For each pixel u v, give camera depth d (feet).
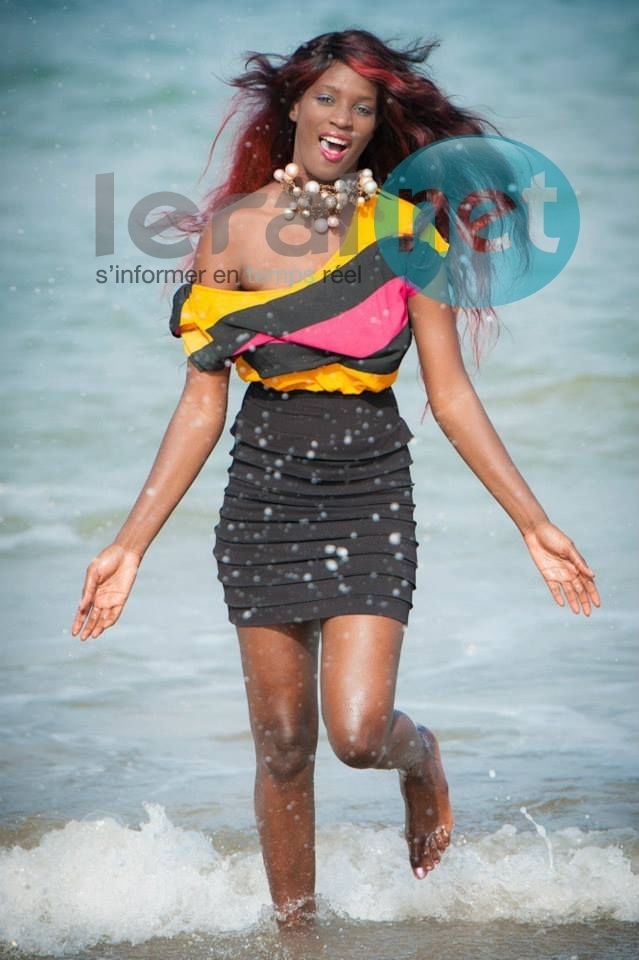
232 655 57.62
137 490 78.89
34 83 174.29
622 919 35.22
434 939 34.09
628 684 53.78
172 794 44.34
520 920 35.24
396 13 204.64
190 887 36.99
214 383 34.12
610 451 84.79
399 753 34.50
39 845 39.78
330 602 32.73
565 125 163.53
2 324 108.17
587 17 200.64
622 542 69.92
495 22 200.54
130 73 177.06
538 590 64.18
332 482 33.12
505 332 104.32
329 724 32.17
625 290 112.88
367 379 33.04
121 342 105.19
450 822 37.14
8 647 57.88
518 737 48.75
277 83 34.78
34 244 126.62
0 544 70.90
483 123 37.09
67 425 88.69
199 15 198.29
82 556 69.72
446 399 34.17
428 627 59.93
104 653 57.52
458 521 73.00
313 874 34.99
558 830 40.78
